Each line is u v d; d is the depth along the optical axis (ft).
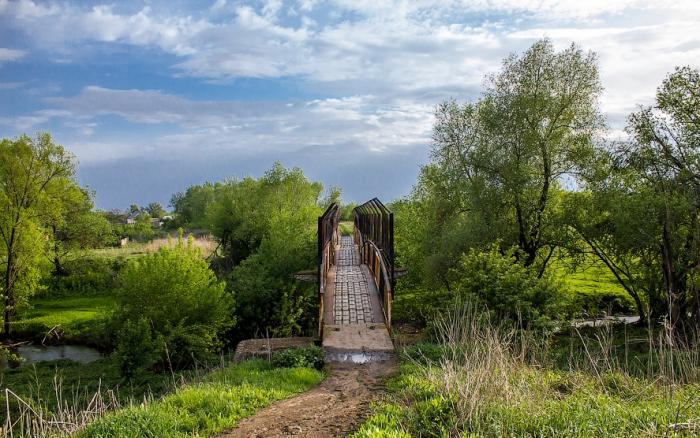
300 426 21.53
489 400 20.17
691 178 52.37
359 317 45.75
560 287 42.96
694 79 52.49
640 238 55.21
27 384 50.62
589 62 65.67
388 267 47.75
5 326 74.95
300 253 74.59
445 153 74.64
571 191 67.41
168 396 27.43
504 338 28.66
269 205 107.65
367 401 25.12
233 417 22.82
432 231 73.92
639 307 61.21
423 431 18.51
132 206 347.36
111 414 22.62
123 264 111.96
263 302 67.46
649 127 55.42
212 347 57.67
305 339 42.29
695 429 17.69
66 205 101.35
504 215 68.74
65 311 85.40
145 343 48.01
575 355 36.40
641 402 22.27
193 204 224.12
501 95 68.23
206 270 59.88
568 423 18.56
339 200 142.00
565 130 67.31
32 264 82.69
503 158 66.95
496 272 42.11
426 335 41.37
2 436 23.49
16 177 86.02
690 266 51.24
